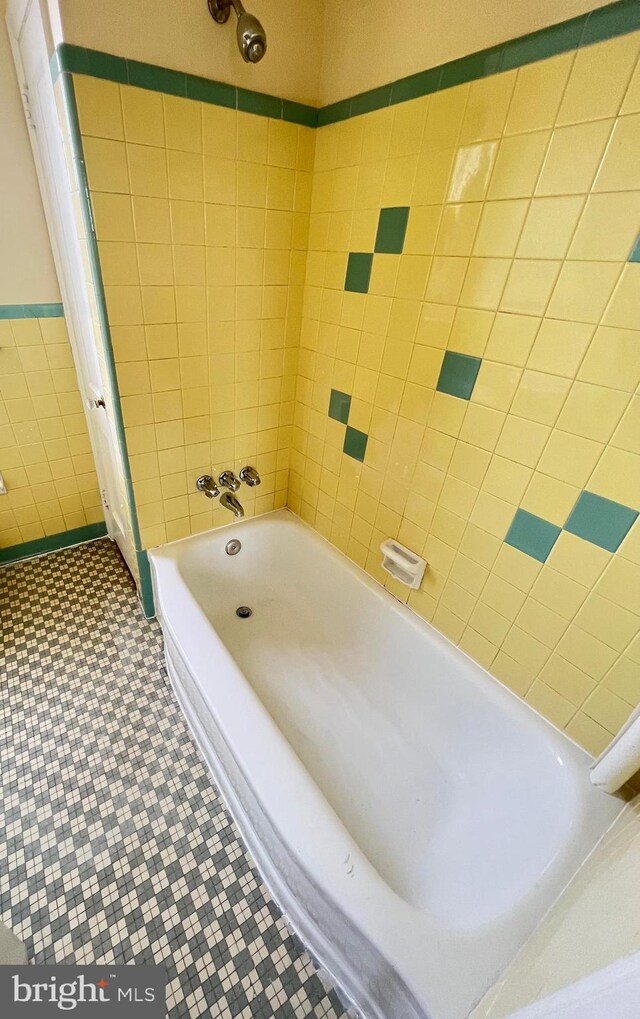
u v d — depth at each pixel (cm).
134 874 112
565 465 96
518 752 116
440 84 95
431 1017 69
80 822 121
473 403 110
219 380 151
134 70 98
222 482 169
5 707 147
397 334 124
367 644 160
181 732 144
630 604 92
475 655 130
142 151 106
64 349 178
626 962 39
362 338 136
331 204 132
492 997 68
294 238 142
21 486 193
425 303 114
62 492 206
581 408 90
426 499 131
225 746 111
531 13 77
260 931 105
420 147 103
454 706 133
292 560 190
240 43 99
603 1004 38
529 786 110
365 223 123
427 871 109
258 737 106
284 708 150
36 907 106
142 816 123
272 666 164
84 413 195
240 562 186
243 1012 94
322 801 95
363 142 116
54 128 109
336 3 111
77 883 110
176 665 142
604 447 89
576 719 109
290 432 183
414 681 144
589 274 82
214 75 108
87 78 93
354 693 157
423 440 127
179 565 163
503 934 79
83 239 114
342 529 171
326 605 176
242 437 169
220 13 101
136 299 122
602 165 76
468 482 118
